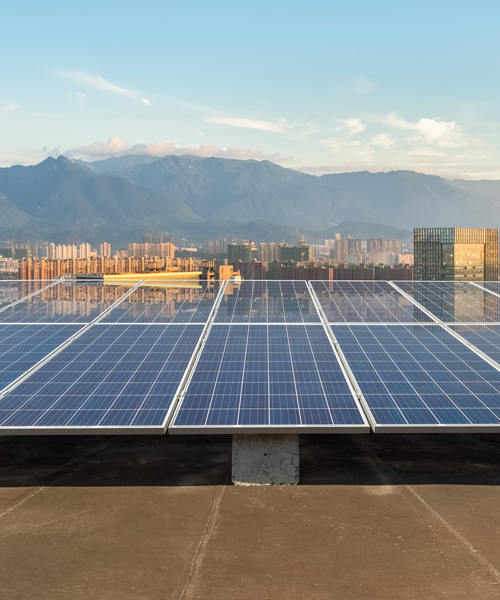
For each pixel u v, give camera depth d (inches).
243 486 605.9
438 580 422.6
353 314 860.6
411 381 630.5
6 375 649.6
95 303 938.1
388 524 514.0
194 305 914.7
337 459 693.3
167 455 714.2
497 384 624.4
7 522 522.9
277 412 569.9
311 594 404.8
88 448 746.2
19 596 404.2
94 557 459.2
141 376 641.0
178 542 482.9
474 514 534.0
